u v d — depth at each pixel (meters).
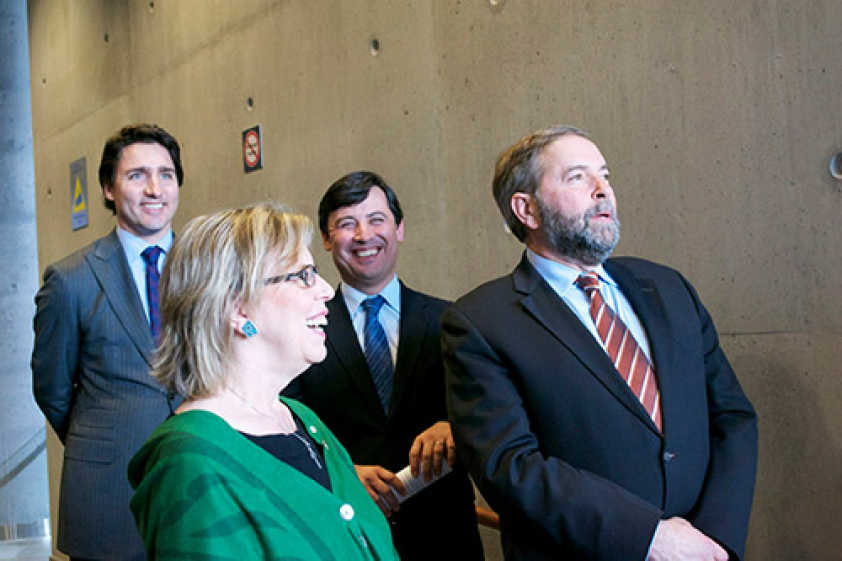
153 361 1.24
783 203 2.04
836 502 1.95
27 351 6.41
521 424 1.60
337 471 1.32
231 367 1.23
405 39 3.15
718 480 1.61
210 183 4.38
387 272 2.18
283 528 1.10
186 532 1.04
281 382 1.28
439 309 2.18
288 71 3.78
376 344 2.13
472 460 1.61
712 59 2.19
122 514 2.29
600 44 2.47
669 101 2.29
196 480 1.06
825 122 1.96
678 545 1.43
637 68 2.37
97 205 5.33
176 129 4.64
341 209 2.17
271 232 1.26
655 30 2.32
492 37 2.81
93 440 2.32
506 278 1.80
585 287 1.72
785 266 2.04
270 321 1.23
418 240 3.13
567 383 1.60
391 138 3.23
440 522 2.03
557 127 1.81
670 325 1.69
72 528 2.30
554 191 1.71
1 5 6.54
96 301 2.37
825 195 1.96
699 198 2.23
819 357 1.98
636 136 2.38
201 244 1.24
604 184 1.71
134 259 2.51
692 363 1.67
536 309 1.68
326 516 1.17
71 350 2.37
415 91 3.11
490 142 2.83
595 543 1.45
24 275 6.45
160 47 4.74
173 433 1.12
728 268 2.17
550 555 1.55
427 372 2.09
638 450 1.56
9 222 6.44
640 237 2.38
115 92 5.18
